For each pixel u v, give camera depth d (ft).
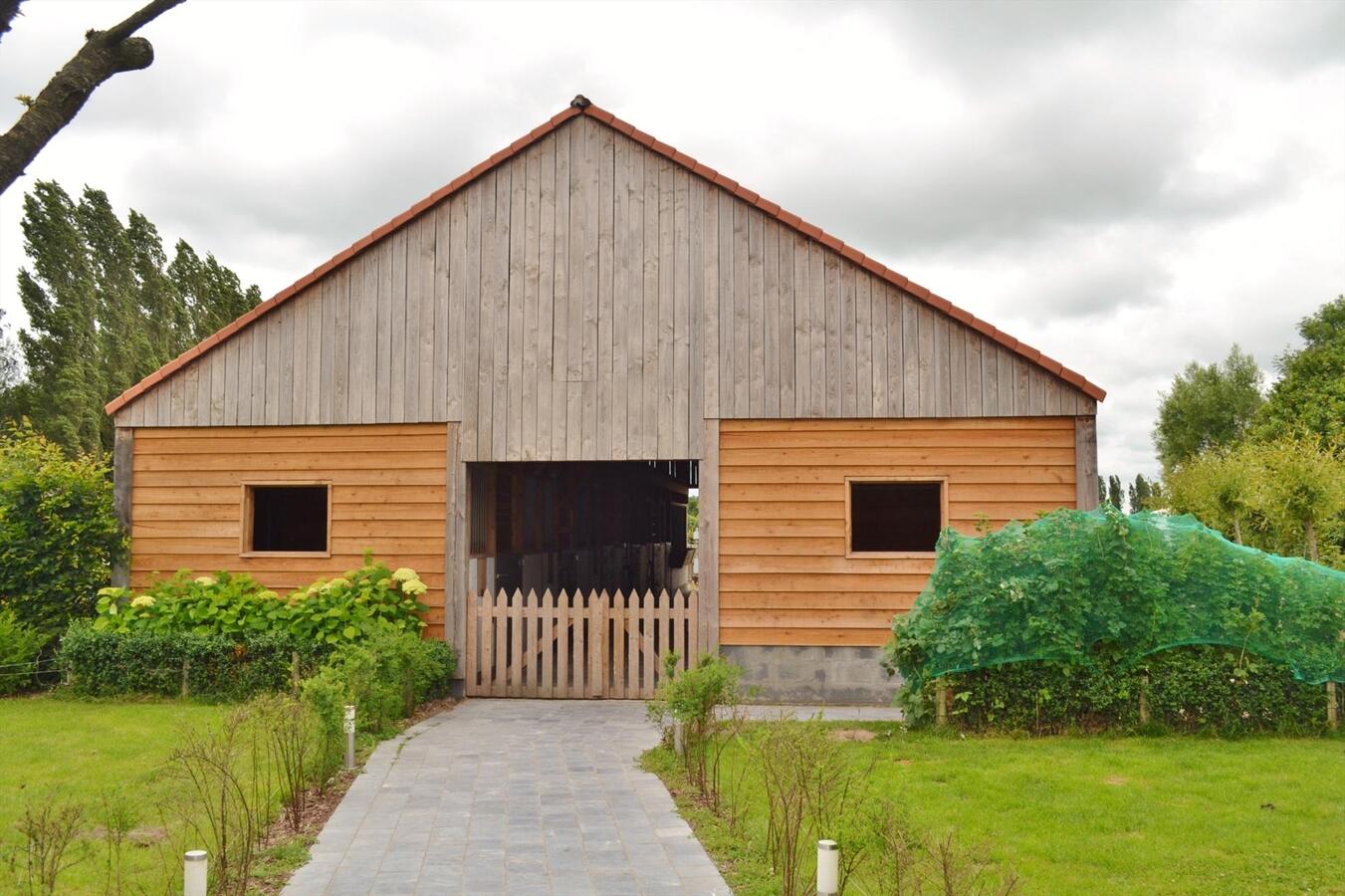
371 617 49.49
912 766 34.06
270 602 50.26
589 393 51.42
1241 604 39.17
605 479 87.20
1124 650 39.14
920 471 49.55
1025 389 49.19
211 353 53.52
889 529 66.59
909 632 40.47
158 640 48.98
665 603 50.39
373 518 52.19
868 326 50.26
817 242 50.78
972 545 40.40
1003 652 39.22
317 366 52.85
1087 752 35.88
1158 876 23.40
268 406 52.95
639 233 51.85
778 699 49.24
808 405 50.26
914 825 25.34
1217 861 24.31
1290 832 26.40
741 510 50.21
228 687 48.34
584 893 22.68
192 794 29.55
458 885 23.26
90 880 23.20
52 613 53.01
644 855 25.43
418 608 51.16
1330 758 34.58
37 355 153.07
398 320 52.65
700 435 50.67
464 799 30.94
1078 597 38.88
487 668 51.13
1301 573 39.58
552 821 28.53
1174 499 78.13
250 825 23.91
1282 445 66.49
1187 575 39.19
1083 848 25.26
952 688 39.88
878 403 49.85
